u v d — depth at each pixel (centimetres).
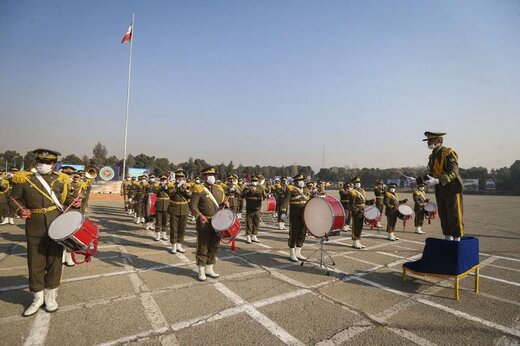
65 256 633
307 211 662
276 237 1061
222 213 590
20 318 393
